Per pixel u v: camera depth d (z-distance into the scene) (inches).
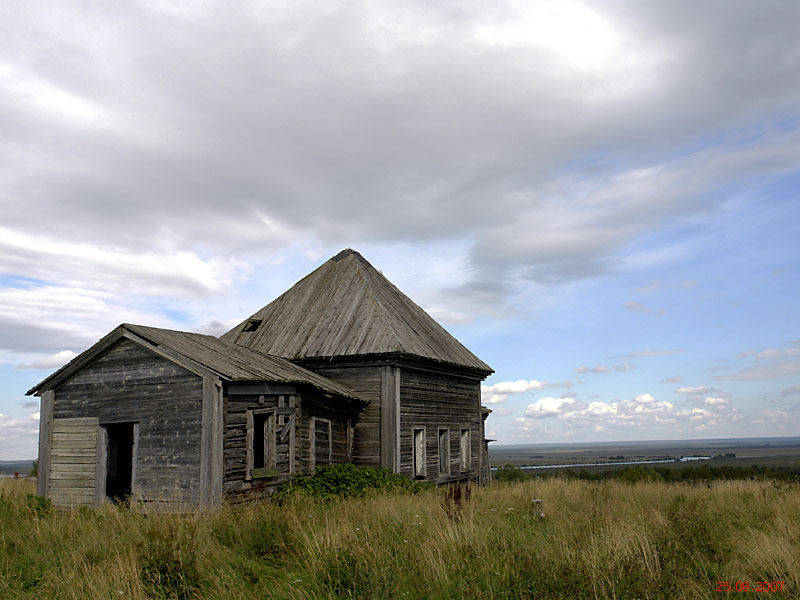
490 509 548.4
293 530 459.2
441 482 933.8
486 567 356.2
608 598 311.4
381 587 337.4
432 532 438.6
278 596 339.6
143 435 639.8
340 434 818.2
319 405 764.6
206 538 432.5
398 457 837.2
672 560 366.6
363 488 695.7
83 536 451.2
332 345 892.0
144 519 505.7
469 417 1072.8
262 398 660.7
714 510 594.2
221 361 667.4
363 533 439.8
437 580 343.3
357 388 866.8
